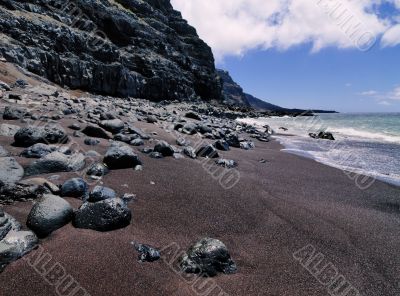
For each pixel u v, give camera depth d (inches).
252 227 183.6
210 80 3085.6
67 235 142.9
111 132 387.2
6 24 1235.2
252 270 138.6
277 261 148.3
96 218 152.4
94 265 124.9
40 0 1632.6
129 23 2374.5
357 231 193.0
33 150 236.8
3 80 702.5
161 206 193.0
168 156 329.4
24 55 1198.3
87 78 1568.7
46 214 144.0
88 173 224.4
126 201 191.0
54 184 182.9
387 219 219.8
